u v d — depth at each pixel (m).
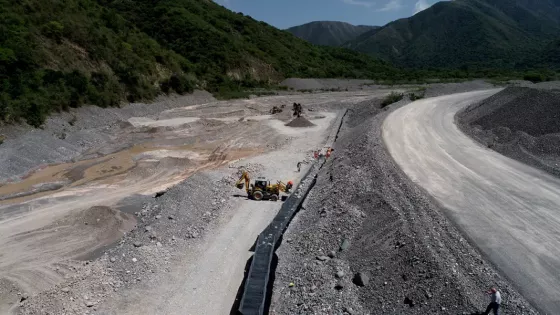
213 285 16.91
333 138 43.97
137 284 16.73
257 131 47.38
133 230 21.41
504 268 14.99
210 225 21.98
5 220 23.16
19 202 25.84
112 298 15.78
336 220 19.91
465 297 12.74
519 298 12.95
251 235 21.03
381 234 17.55
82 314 14.70
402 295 13.94
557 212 20.14
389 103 56.56
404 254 15.53
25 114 36.59
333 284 15.46
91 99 46.81
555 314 12.54
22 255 19.47
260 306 14.34
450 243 16.30
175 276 17.44
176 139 42.88
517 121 36.22
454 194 22.50
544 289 13.78
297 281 16.17
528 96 38.84
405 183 23.22
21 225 22.59
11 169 30.30
